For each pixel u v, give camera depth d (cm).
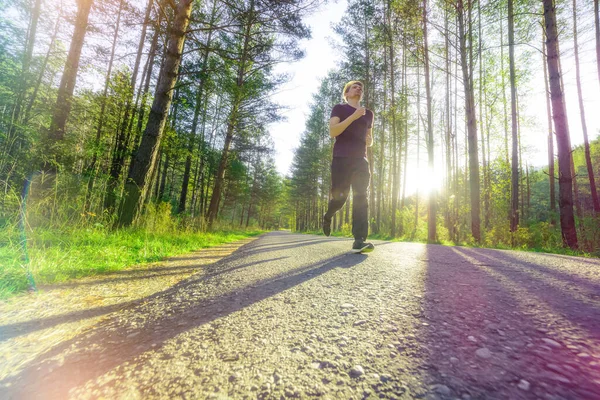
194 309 105
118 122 850
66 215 390
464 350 61
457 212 1463
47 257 231
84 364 65
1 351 76
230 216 4938
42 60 1213
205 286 148
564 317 79
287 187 4875
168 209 613
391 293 112
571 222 634
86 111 821
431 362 56
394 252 270
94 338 82
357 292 116
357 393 48
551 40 662
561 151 648
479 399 43
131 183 505
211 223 1201
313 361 60
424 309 91
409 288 119
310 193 3903
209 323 87
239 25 661
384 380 51
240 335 76
